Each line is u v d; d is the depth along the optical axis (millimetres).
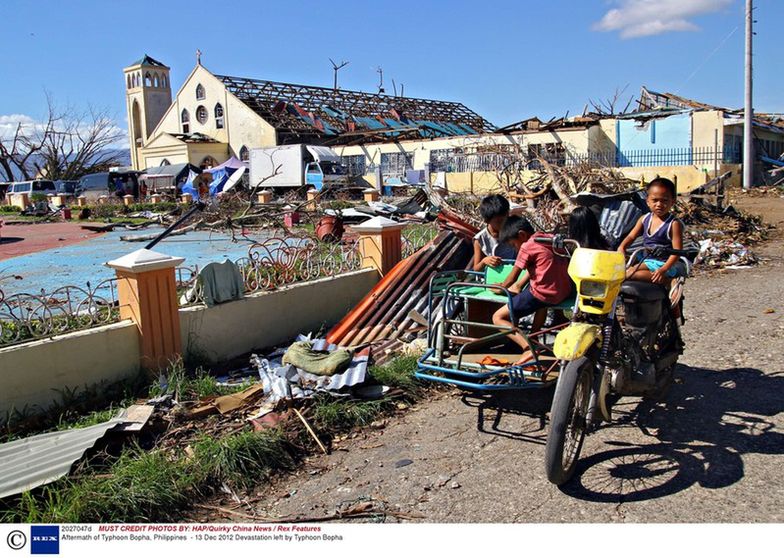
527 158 22625
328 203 26281
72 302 8953
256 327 7160
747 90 28031
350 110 52031
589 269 3980
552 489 3932
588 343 3875
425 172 34094
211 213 20875
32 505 3715
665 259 4777
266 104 49531
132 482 4020
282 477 4379
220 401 5324
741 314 7645
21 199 37250
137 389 5699
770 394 5160
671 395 5289
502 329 4840
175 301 6086
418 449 4637
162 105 62438
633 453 4336
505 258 5953
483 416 5168
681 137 30984
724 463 4102
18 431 4828
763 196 25594
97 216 29531
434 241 8477
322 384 5492
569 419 3807
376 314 7543
